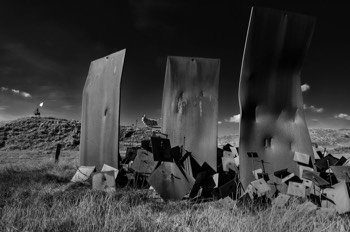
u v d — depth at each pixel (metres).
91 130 8.30
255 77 6.09
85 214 4.01
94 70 8.70
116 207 4.60
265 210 4.47
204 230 3.63
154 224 3.90
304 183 5.26
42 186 6.66
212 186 5.81
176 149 6.22
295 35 6.15
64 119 39.09
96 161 7.93
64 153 24.28
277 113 6.20
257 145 5.97
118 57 7.78
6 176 7.78
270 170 5.88
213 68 7.29
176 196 5.65
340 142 35.38
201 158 6.78
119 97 7.46
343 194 4.48
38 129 34.19
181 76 7.27
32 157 19.00
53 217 4.07
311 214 4.26
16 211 4.15
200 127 6.98
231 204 4.89
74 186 6.59
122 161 8.56
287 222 3.81
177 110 7.13
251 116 6.05
